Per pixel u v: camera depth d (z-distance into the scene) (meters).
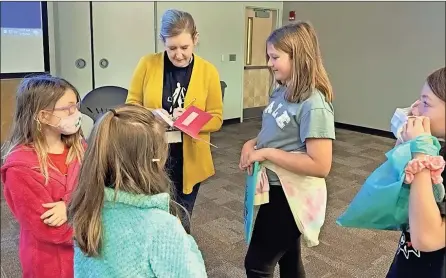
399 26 6.12
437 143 0.98
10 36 4.93
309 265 2.58
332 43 7.02
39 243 1.44
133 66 5.88
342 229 3.09
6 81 4.89
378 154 5.35
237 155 5.12
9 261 2.55
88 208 0.96
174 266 0.94
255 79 7.72
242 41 7.06
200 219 3.24
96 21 5.46
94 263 0.97
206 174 2.20
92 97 3.04
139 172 0.96
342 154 5.30
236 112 7.24
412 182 0.95
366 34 6.54
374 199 1.06
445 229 0.92
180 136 2.02
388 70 6.34
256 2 7.12
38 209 1.39
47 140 1.49
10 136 1.51
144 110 1.05
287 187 1.51
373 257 2.70
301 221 1.51
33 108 1.45
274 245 1.59
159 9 5.97
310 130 1.42
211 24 6.57
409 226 1.00
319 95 1.44
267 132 1.57
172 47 1.98
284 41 1.43
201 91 2.11
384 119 6.49
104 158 0.96
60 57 5.32
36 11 5.08
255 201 1.54
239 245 2.83
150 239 0.94
